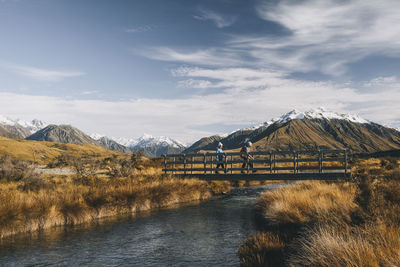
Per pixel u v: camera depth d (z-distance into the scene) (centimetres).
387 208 816
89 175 1989
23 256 863
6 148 17575
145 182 1958
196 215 1495
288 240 863
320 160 1883
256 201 1870
